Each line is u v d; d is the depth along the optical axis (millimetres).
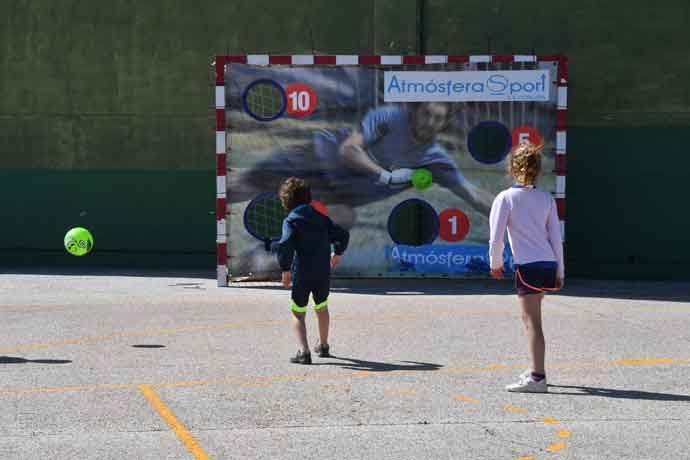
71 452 7492
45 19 21922
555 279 9352
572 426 8250
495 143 18375
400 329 13164
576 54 20359
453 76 17797
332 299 16281
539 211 9289
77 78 21875
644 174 20344
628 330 13195
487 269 17922
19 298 16469
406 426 8242
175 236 21766
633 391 9523
